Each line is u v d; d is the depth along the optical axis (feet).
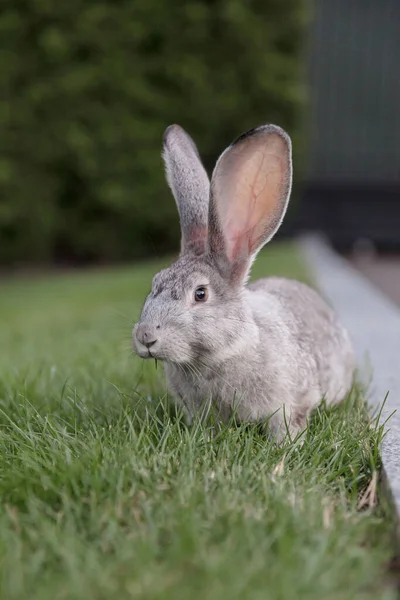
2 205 13.66
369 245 18.02
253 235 3.48
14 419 3.64
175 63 14.21
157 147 14.20
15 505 2.85
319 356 3.71
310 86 17.94
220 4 14.33
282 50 14.88
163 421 3.52
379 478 3.05
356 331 5.65
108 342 5.62
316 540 2.53
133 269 13.10
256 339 3.38
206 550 2.51
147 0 13.79
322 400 3.64
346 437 3.25
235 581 2.35
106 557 2.53
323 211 18.13
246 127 14.93
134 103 14.01
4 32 13.43
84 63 13.79
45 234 14.34
